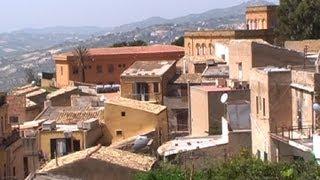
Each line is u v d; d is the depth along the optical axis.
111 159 37.34
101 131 62.62
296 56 54.59
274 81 40.75
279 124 40.72
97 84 114.81
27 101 87.25
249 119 47.06
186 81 79.69
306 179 26.92
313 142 35.16
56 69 123.44
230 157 38.31
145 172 34.28
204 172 32.97
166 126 63.72
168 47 121.50
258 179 29.89
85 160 36.53
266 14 111.12
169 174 33.09
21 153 57.94
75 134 59.84
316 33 93.69
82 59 118.81
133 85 81.19
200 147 44.12
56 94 90.62
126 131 62.31
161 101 78.94
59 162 37.88
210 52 104.94
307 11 93.50
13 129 60.34
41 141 59.72
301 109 39.53
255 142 43.88
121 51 119.56
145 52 117.69
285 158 39.47
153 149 55.16
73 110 70.62
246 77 56.53
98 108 71.38
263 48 54.97
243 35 99.38
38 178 36.66
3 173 51.16
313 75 38.00
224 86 58.94
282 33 96.31
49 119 67.94
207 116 55.44
